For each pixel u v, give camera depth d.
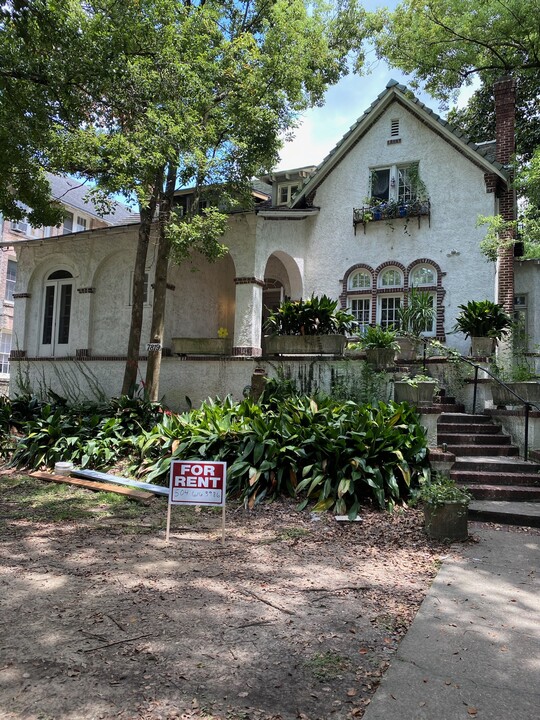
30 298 17.91
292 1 13.79
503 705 2.96
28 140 9.80
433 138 14.69
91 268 16.53
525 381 10.39
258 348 14.07
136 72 9.12
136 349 13.03
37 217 12.96
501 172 13.73
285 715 2.85
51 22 7.95
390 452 7.65
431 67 17.11
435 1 15.58
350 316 12.07
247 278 13.92
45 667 3.28
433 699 3.01
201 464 6.06
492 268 13.70
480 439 9.50
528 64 16.77
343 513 7.03
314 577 4.99
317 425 8.12
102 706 2.89
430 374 11.70
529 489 7.67
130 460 9.83
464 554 5.69
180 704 2.92
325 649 3.58
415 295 12.83
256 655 3.48
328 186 15.95
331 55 15.18
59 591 4.53
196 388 14.19
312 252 15.95
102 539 6.10
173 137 9.74
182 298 15.85
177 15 10.52
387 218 14.90
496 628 3.95
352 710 2.91
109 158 9.40
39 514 7.18
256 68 12.09
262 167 14.50
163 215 12.20
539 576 5.04
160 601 4.34
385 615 4.16
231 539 6.17
